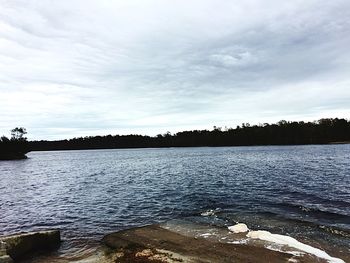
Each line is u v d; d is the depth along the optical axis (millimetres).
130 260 12055
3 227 19031
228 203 22594
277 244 13203
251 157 81500
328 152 91125
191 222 17594
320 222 16547
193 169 54094
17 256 12875
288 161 61625
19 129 150875
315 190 26219
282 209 19859
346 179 32594
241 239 14078
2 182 45656
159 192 29531
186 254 12469
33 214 22297
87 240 15609
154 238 14695
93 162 96000
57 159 132750
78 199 27781
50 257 13250
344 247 12805
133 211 21781
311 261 11406
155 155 126500
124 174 51125
